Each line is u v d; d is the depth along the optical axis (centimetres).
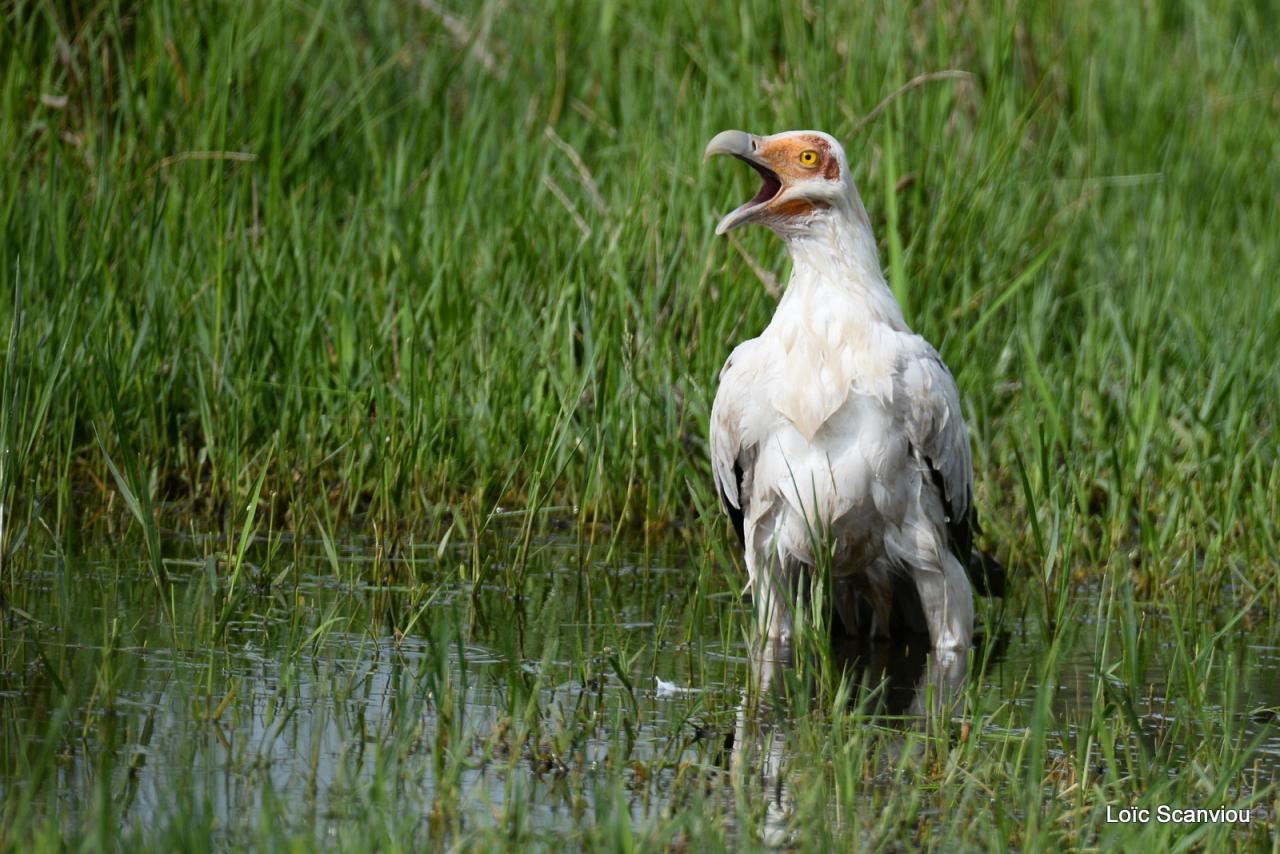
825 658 840
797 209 942
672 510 1176
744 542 1006
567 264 1256
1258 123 1739
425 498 1114
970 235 1373
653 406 1185
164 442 1173
